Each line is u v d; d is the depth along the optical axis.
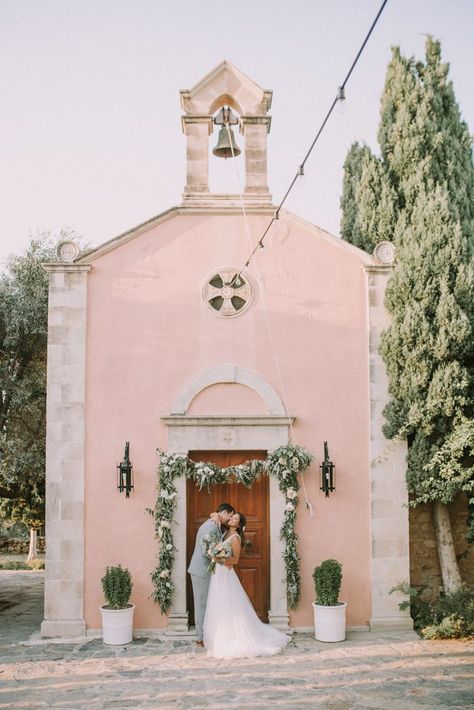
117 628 9.66
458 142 11.66
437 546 10.95
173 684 7.99
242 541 10.50
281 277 10.89
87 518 10.29
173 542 10.21
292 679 8.13
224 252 10.89
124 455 10.36
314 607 9.91
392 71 12.00
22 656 9.16
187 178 11.04
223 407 10.62
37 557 26.03
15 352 14.42
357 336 10.84
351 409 10.70
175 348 10.66
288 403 10.66
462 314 10.22
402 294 10.58
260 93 11.21
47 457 10.30
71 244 10.70
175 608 10.12
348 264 10.96
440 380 10.27
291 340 10.77
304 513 10.48
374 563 10.40
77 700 7.49
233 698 7.52
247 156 11.17
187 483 10.52
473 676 8.20
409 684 7.93
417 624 10.34
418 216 10.79
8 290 14.39
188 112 11.18
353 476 10.58
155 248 10.82
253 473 10.34
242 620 9.23
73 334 10.54
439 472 10.27
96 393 10.48
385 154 12.27
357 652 9.20
